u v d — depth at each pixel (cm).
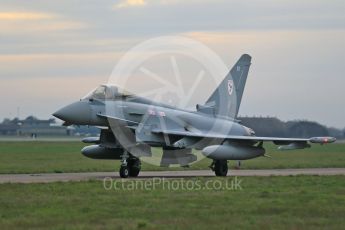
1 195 3759
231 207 3297
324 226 2778
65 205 3347
